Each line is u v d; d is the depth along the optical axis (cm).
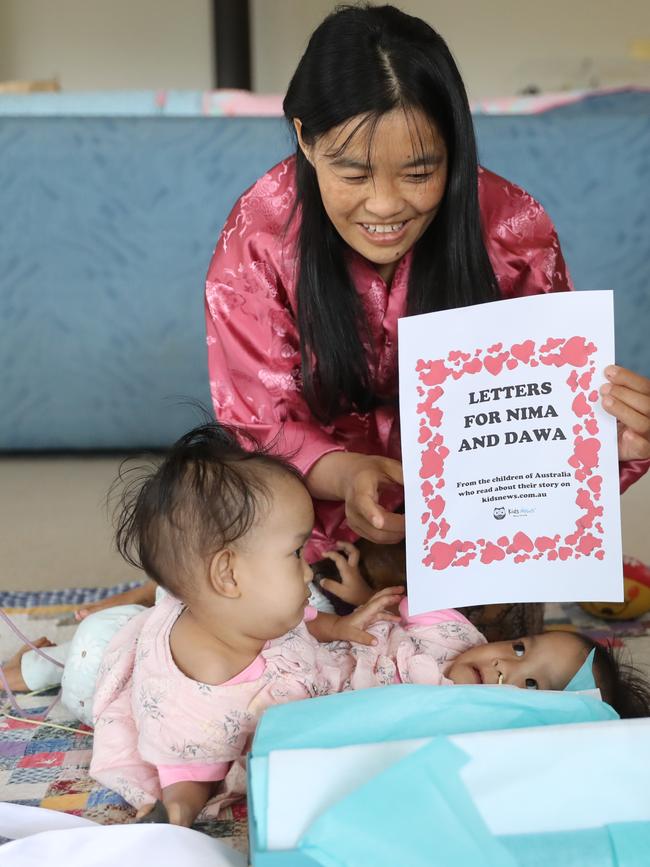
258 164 249
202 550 106
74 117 248
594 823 78
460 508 109
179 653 109
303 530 109
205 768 107
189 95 302
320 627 125
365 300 130
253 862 76
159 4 516
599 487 106
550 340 106
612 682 120
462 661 122
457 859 73
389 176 108
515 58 518
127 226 253
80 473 258
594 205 255
